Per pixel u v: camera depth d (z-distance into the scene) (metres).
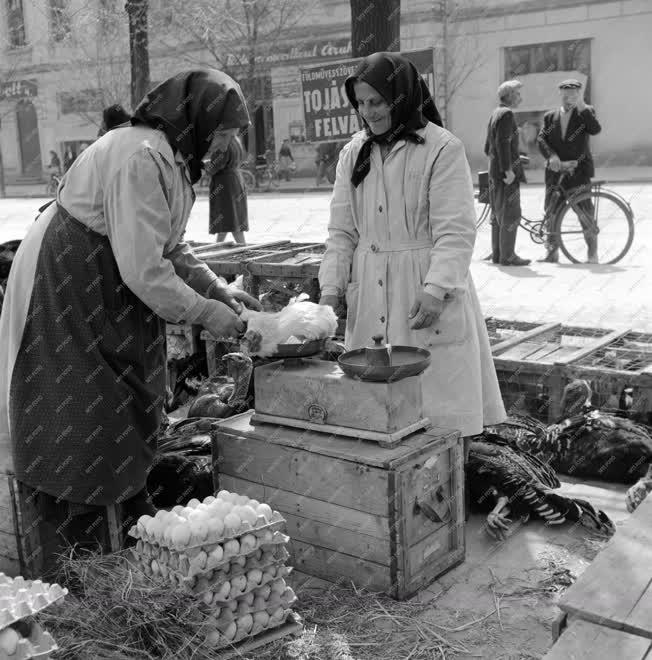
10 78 31.02
